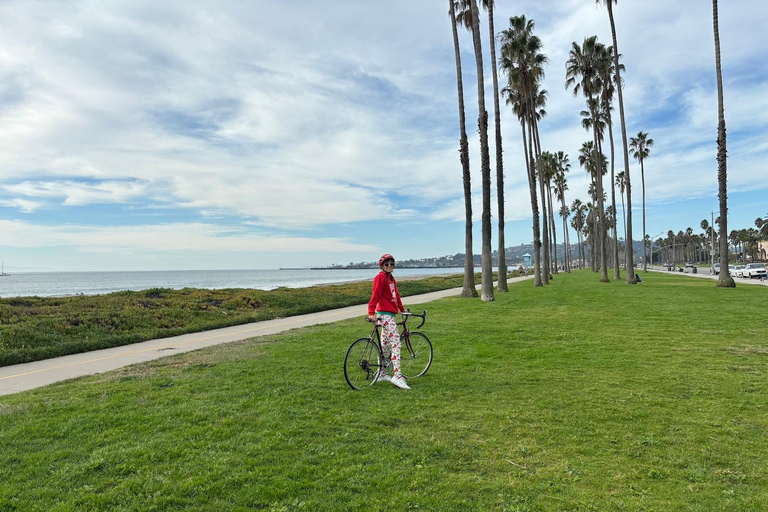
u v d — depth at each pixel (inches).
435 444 183.9
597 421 209.0
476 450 178.5
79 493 148.2
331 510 137.1
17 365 405.4
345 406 235.6
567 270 3024.1
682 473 157.6
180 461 170.7
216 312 767.7
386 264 286.4
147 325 615.2
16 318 552.7
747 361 327.3
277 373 310.2
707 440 185.5
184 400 249.6
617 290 1155.3
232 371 318.7
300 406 236.2
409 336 315.9
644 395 247.4
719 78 1101.7
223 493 147.5
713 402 233.5
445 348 396.2
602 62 1496.1
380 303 281.1
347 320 662.5
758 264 2086.6
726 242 1154.7
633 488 148.4
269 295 1010.1
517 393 255.4
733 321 539.8
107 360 411.5
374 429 202.2
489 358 352.2
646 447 179.8
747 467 161.5
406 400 245.1
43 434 200.5
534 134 1722.4
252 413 225.1
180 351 447.2
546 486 150.0
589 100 1626.5
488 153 909.2
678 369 305.4
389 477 156.8
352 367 314.0
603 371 303.9
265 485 151.8
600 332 474.9
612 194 1743.4
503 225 1163.9
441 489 148.9
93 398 257.9
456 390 263.3
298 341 454.6
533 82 1346.0
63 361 416.5
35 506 141.0
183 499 143.5
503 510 136.5
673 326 509.4
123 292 948.6
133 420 217.5
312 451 178.9
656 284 1425.9
